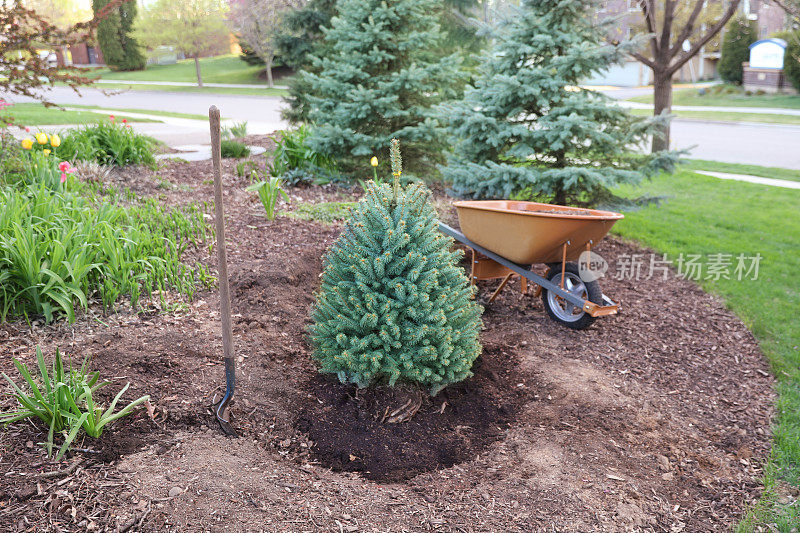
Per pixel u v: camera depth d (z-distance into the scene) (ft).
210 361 12.92
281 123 65.72
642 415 13.11
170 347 13.23
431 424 12.06
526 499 10.04
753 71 109.81
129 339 13.34
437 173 31.19
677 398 14.23
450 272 12.20
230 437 10.81
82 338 13.19
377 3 29.30
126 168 29.09
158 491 9.09
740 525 10.02
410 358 11.74
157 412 10.96
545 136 23.24
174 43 132.26
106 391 11.25
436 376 11.99
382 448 11.18
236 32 119.14
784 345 16.94
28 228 14.57
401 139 29.81
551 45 22.91
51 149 27.63
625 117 23.97
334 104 30.30
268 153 34.12
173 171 30.40
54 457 9.44
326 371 12.65
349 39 29.96
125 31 170.30
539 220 15.80
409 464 10.87
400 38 29.76
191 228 20.33
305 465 10.57
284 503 9.33
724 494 10.91
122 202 23.20
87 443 9.86
